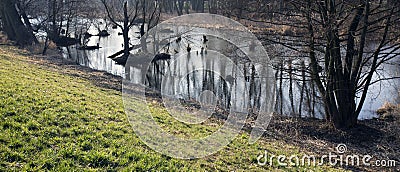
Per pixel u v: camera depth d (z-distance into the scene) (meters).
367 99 18.55
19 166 5.66
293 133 13.26
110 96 12.97
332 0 11.95
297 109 17.59
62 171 5.77
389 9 11.98
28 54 24.20
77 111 8.84
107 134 7.74
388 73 17.44
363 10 12.20
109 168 6.23
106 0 31.77
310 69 13.85
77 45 35.16
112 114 9.56
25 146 6.25
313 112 16.95
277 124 14.25
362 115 16.45
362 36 12.58
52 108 8.52
